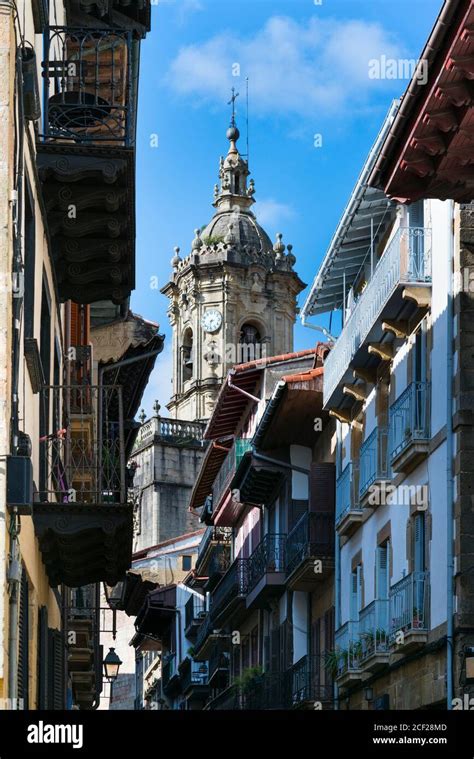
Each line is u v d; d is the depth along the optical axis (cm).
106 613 9794
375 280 3003
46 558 2075
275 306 11200
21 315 1530
